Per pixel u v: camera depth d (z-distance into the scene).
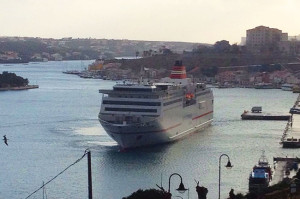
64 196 149.50
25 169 179.50
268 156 196.75
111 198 147.25
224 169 175.25
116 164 183.62
